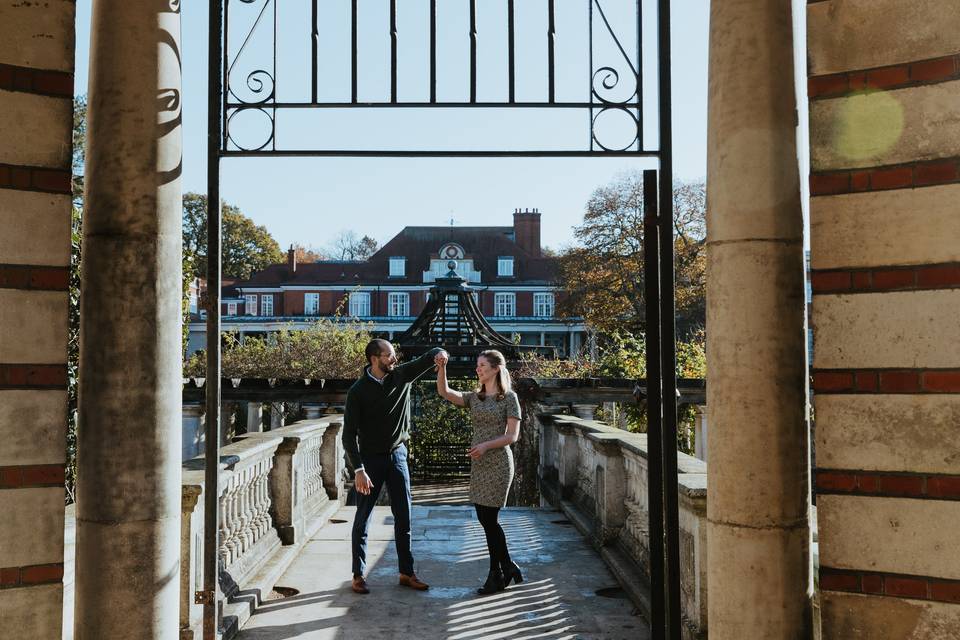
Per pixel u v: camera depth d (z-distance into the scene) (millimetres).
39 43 2910
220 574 5344
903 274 2783
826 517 2873
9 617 2826
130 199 3049
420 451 19172
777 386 3062
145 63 3092
